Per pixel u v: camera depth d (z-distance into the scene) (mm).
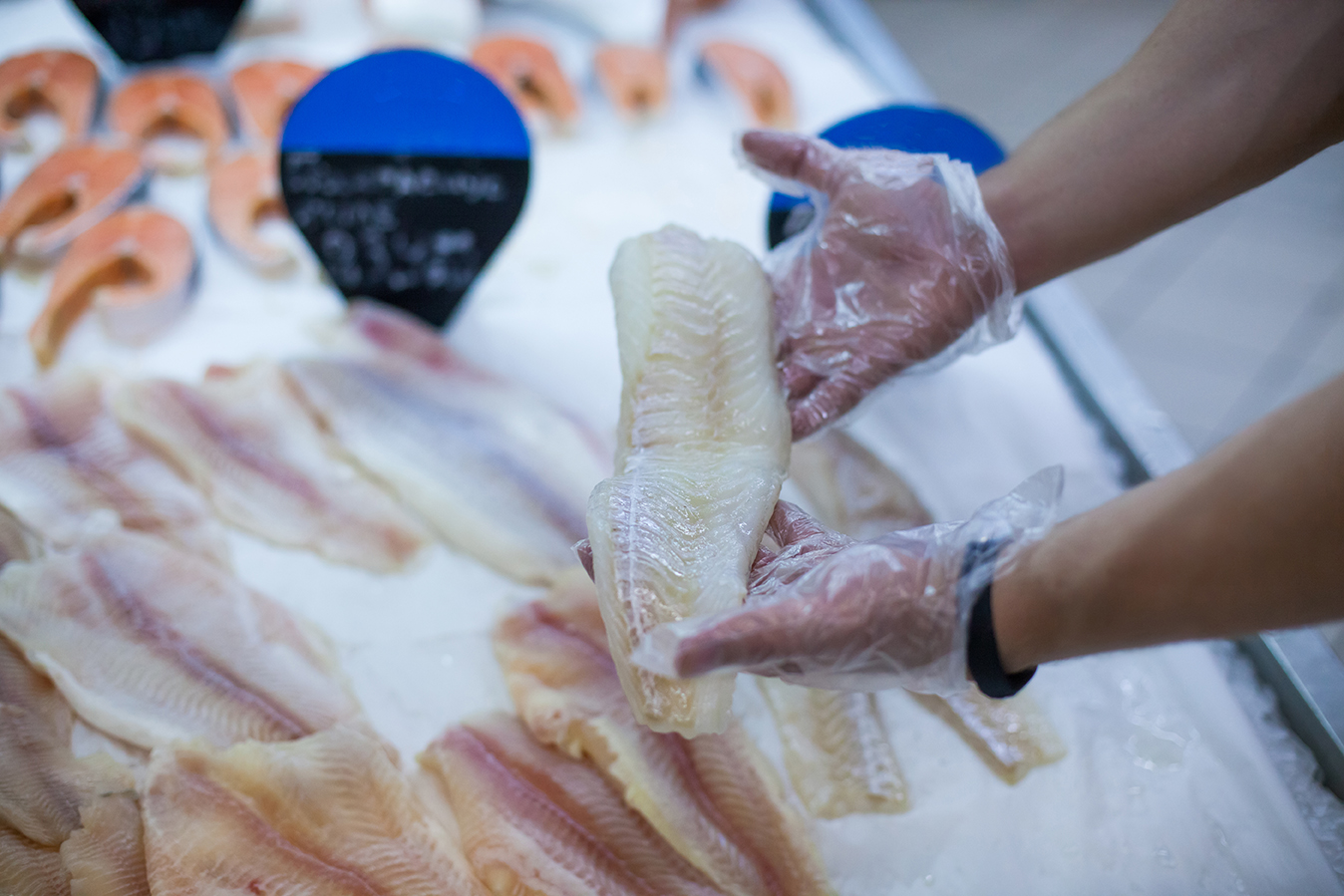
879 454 1812
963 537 1047
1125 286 3939
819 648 1000
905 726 1440
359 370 1785
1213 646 1582
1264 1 1343
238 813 1199
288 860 1171
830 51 2805
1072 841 1327
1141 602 934
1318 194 4359
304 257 2076
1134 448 1843
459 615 1530
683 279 1427
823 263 1531
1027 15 5500
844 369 1484
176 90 2215
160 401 1677
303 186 1806
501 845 1194
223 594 1465
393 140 1796
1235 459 899
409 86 1788
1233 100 1371
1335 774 1400
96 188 2004
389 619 1514
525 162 1834
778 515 1243
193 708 1326
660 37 2627
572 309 2053
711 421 1306
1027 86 4969
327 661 1424
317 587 1539
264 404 1720
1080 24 5441
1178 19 1423
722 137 2498
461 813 1254
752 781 1312
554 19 2705
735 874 1220
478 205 1860
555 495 1651
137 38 2305
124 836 1197
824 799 1323
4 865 1131
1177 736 1443
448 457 1680
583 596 1495
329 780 1239
